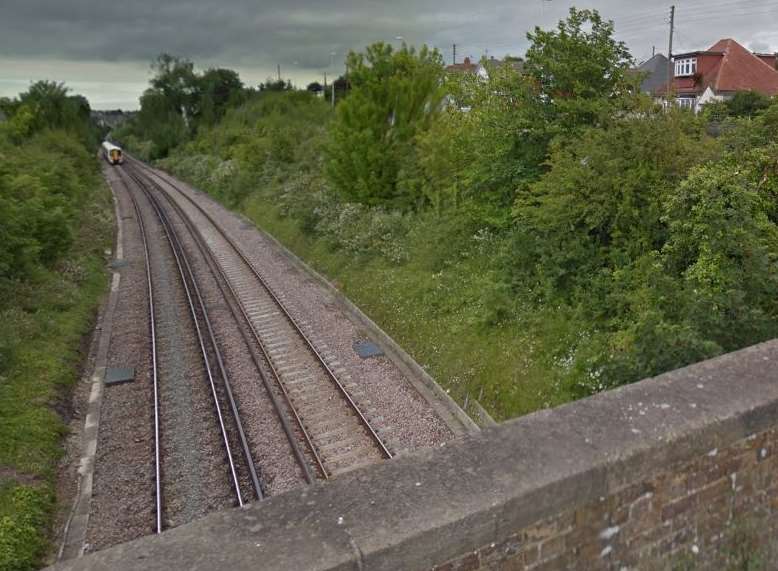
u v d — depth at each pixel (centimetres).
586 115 1477
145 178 5975
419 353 1377
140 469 996
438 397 1212
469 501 253
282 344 1479
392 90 2342
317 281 2070
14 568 768
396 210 2227
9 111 5369
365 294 1761
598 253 1247
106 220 3250
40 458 1007
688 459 305
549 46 1507
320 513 251
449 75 1855
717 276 870
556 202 1261
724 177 915
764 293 869
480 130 1650
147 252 2594
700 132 1238
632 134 1202
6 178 1959
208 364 1351
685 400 324
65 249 2177
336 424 1090
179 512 884
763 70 3741
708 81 3816
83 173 4328
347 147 2348
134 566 227
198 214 3588
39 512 879
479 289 1417
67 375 1331
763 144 1115
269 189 3534
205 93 8800
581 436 294
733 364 365
